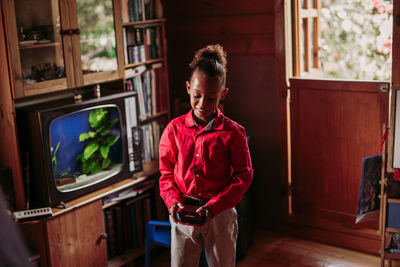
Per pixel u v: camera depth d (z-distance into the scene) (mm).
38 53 2246
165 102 3162
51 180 2314
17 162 2285
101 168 2705
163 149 1859
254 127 3344
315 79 2994
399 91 2357
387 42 3070
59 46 2332
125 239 2863
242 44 3254
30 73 2227
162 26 3045
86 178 2584
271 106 3232
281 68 3086
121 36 2660
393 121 2377
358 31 3168
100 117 2672
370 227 2990
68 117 2520
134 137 2746
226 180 1812
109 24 2586
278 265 2871
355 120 2904
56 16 2299
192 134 1775
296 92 3100
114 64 2646
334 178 3084
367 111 2842
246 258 2967
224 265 1848
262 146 3342
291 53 3107
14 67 2156
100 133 2693
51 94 2656
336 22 3238
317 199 3189
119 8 2627
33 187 2365
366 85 2801
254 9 3150
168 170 1875
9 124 2254
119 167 2723
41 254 2326
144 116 3008
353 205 3037
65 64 2365
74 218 2432
